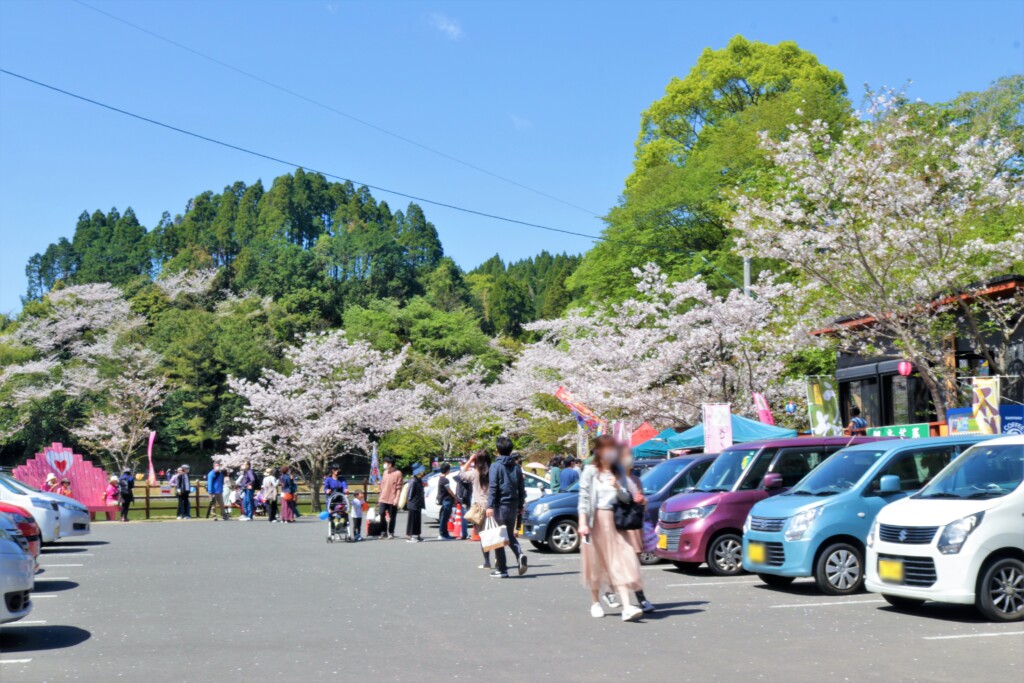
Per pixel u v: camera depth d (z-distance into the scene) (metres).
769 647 8.77
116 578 15.36
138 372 66.75
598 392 31.00
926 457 12.98
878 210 20.88
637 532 10.69
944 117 31.38
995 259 20.88
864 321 25.78
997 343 22.69
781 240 21.56
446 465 24.36
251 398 46.22
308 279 103.62
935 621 10.28
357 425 46.78
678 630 9.75
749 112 44.97
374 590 13.42
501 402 48.50
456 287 114.31
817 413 23.83
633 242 45.72
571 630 9.81
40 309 77.56
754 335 28.41
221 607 11.93
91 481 34.97
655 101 53.97
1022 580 10.21
